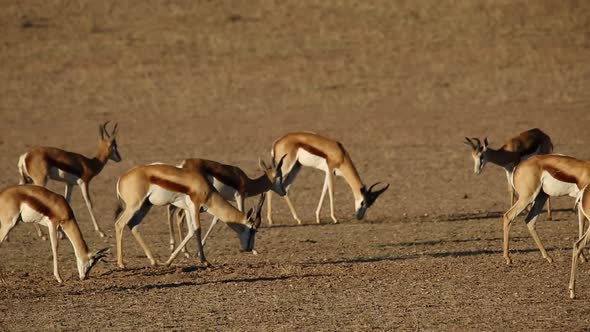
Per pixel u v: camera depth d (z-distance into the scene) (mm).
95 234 64562
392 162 96750
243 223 51219
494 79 151125
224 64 162375
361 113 131000
